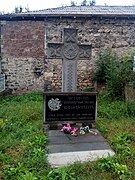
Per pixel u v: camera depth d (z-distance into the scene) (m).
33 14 9.83
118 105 7.60
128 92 7.81
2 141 5.07
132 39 10.51
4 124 5.93
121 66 8.32
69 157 4.45
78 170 3.96
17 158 4.34
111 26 10.34
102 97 8.65
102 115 6.95
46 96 5.83
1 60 10.38
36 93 10.30
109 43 10.41
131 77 7.89
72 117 5.99
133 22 10.43
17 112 7.11
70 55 6.37
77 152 4.64
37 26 10.16
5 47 10.31
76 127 5.95
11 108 7.62
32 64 10.45
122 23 10.38
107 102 8.20
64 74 6.43
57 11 10.45
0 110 7.35
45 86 10.52
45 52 10.32
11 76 10.53
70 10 10.74
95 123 6.08
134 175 3.82
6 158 4.33
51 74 10.46
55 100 5.88
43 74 10.51
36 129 5.80
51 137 5.39
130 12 10.64
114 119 6.66
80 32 10.25
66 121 5.97
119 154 4.46
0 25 10.15
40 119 6.66
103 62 9.96
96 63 10.32
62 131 5.75
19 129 5.80
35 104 8.16
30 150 4.63
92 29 10.28
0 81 10.15
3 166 4.08
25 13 9.98
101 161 4.19
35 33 10.22
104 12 10.48
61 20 10.12
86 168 4.04
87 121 6.04
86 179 3.71
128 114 6.96
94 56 10.41
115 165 3.99
